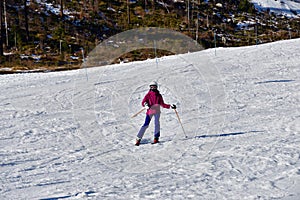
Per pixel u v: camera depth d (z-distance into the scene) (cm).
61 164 1105
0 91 2716
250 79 2719
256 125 1488
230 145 1204
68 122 1731
